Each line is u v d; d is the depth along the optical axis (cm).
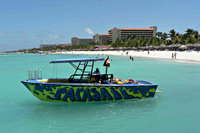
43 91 887
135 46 11300
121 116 754
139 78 1719
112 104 905
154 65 2994
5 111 835
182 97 1025
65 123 692
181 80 1559
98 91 902
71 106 879
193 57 3591
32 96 1106
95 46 16688
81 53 13912
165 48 8269
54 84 866
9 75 2198
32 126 672
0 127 666
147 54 5975
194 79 1595
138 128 640
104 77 973
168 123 678
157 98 1005
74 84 873
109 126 660
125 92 934
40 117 757
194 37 7694
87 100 911
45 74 2195
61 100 905
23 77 2012
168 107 855
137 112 796
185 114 764
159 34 11075
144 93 969
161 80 1582
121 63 3647
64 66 3384
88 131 623
